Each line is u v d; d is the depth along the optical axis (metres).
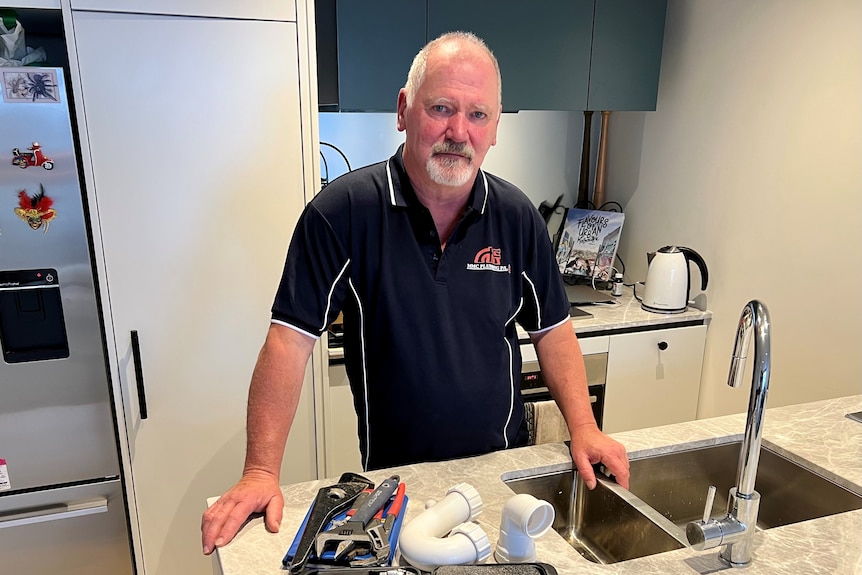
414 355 1.26
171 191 1.71
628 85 2.46
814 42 1.94
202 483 1.93
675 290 2.40
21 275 1.63
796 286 2.08
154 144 1.67
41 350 1.72
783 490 1.31
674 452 1.31
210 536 0.95
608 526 1.18
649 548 1.07
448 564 0.86
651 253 2.50
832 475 1.20
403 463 1.33
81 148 1.62
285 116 1.77
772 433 1.37
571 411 1.33
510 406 1.38
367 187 1.24
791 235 2.08
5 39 1.58
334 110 2.05
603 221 2.72
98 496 1.86
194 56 1.65
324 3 1.93
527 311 1.43
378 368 1.29
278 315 1.22
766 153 2.14
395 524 0.98
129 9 1.57
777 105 2.08
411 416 1.28
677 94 2.48
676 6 2.43
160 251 1.74
